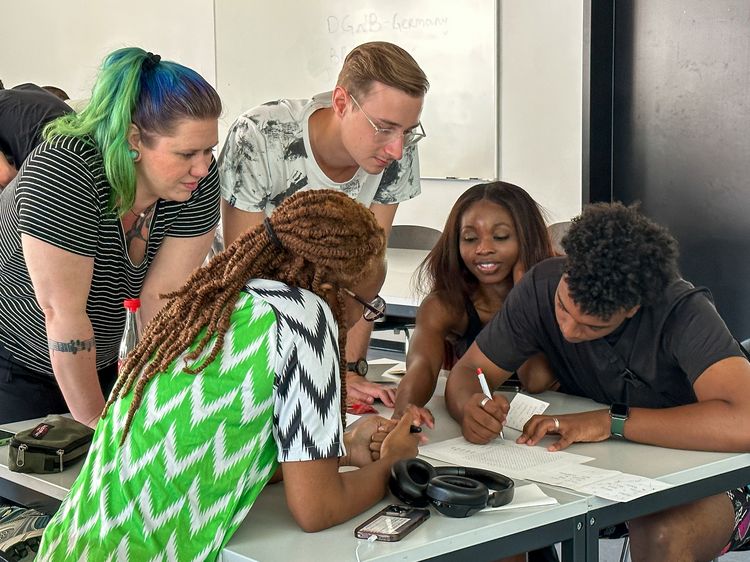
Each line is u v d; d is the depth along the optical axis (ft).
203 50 20.74
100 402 6.54
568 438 6.43
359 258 5.14
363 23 17.70
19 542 6.38
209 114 5.99
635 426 6.41
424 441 6.61
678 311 6.52
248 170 7.63
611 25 14.66
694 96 13.97
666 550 6.44
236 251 5.16
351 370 8.29
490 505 5.27
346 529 5.08
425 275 8.73
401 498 5.34
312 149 7.76
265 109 7.72
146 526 4.80
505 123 15.93
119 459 4.91
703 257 14.24
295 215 5.07
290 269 5.08
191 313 5.04
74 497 5.04
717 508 6.61
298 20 18.78
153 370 4.99
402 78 6.92
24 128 7.33
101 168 6.17
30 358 7.24
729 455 6.15
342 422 5.35
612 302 6.18
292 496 4.97
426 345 8.07
